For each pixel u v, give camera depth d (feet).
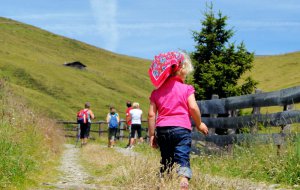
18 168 23.08
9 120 35.35
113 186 20.18
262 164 25.02
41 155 34.88
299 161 22.82
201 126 15.89
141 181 17.08
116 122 61.16
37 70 368.89
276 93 28.60
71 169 30.91
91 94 349.61
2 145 25.27
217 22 108.58
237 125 32.96
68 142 86.53
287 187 20.49
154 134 16.11
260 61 478.18
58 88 336.08
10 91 52.34
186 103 15.88
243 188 17.69
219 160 29.73
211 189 16.80
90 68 506.48
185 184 14.73
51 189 20.10
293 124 26.86
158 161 20.89
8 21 650.84
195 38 110.52
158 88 16.28
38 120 48.32
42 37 632.79
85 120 64.75
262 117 29.63
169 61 15.79
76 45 642.63
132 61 643.45
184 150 15.46
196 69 108.17
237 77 109.09
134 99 399.44
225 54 108.37
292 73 407.44
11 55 420.36
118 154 41.01
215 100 37.04
